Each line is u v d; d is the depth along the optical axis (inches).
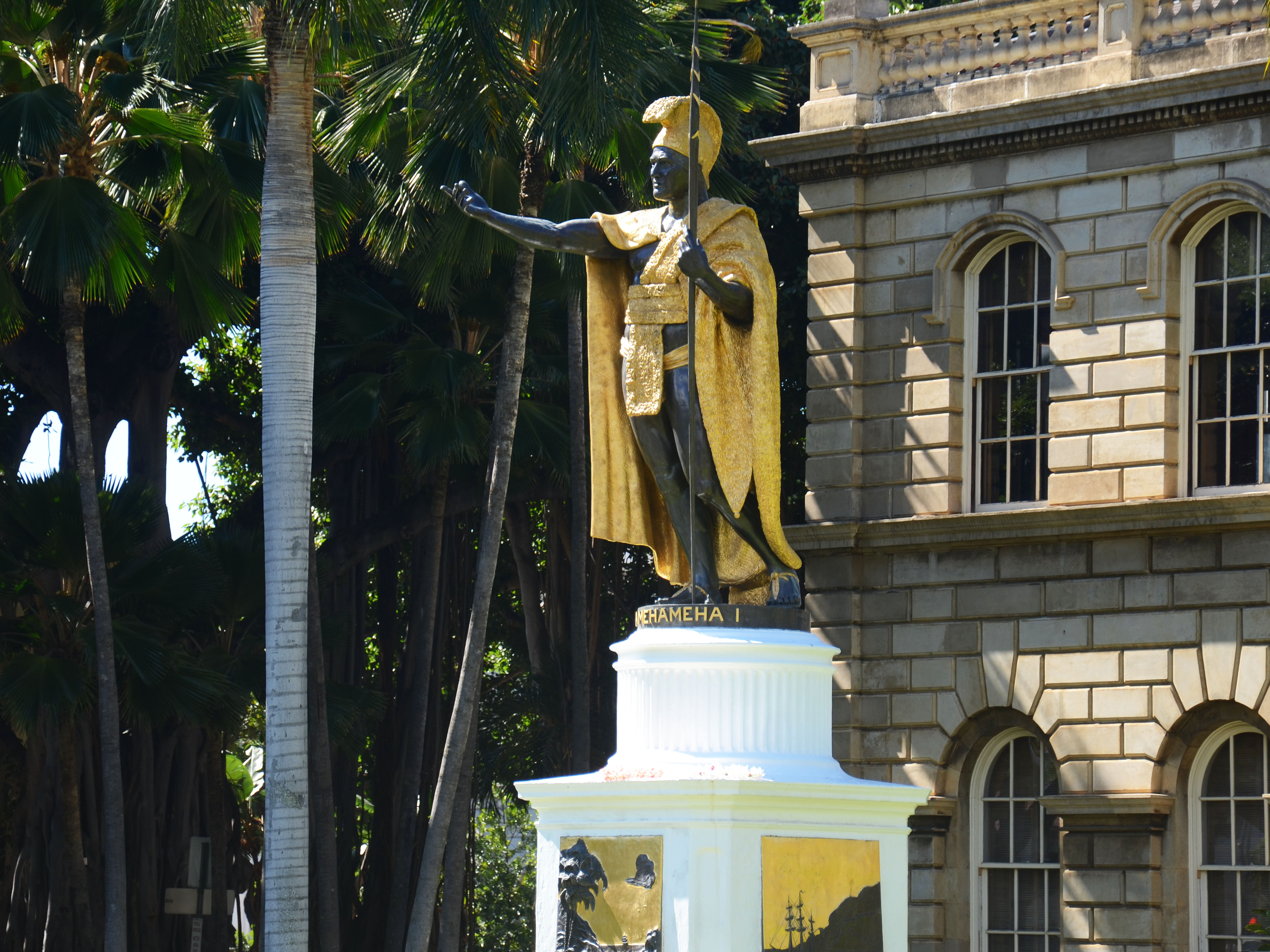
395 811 2657.5
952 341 2062.0
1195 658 1877.5
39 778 2299.5
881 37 2134.6
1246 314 1894.7
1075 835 1925.4
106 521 2030.0
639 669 783.7
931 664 2047.2
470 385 2262.6
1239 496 1833.2
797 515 2672.2
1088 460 1958.7
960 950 2000.5
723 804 724.7
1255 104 1863.9
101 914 2273.6
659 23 1962.4
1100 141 1968.5
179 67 1638.8
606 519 847.1
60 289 1914.4
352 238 2496.3
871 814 763.4
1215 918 1863.9
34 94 1847.9
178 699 1964.8
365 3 1514.5
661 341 815.1
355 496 2716.5
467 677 1883.6
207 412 2790.4
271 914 1449.3
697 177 803.4
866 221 2127.2
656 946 729.6
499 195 1955.0
